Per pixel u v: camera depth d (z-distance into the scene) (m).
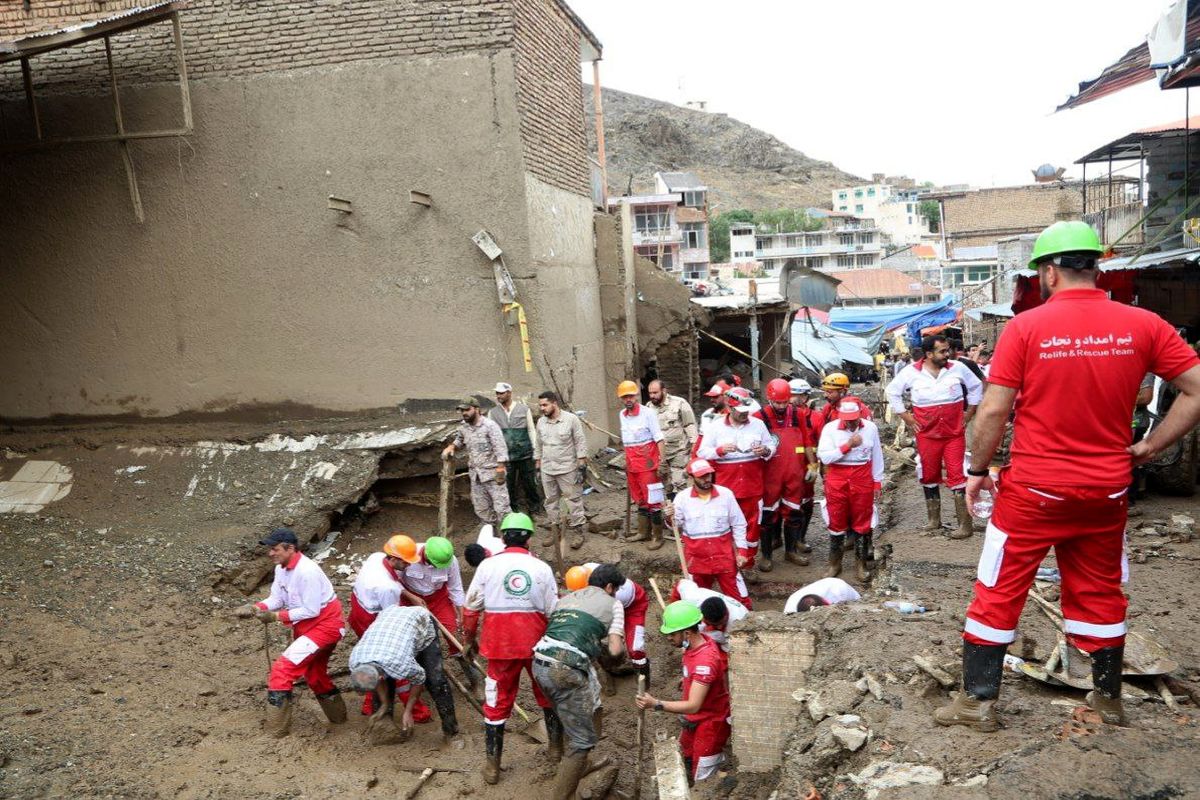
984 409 3.85
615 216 15.28
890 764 4.15
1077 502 3.69
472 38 11.26
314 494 10.48
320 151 11.55
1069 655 4.92
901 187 162.75
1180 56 9.63
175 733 6.82
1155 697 4.61
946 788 3.81
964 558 7.70
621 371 15.21
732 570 8.43
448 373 11.64
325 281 11.71
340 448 11.08
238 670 8.06
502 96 11.27
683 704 6.09
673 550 10.09
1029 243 33.66
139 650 8.12
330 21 11.41
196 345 11.98
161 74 11.64
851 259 95.12
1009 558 3.96
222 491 10.66
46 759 6.24
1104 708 4.10
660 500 10.07
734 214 105.88
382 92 11.41
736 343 23.52
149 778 6.18
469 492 11.27
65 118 11.81
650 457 10.02
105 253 11.99
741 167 170.62
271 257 11.76
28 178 11.97
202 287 11.89
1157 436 3.69
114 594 8.95
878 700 4.84
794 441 9.70
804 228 98.56
